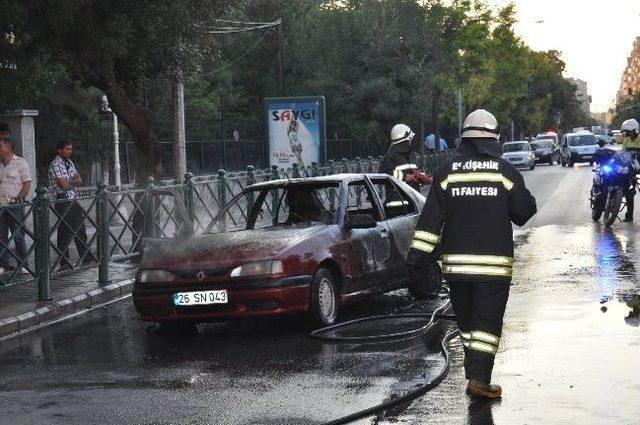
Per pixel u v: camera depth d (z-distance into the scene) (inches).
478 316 298.8
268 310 413.1
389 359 358.6
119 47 858.8
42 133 1668.3
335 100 2087.8
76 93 1795.0
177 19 885.8
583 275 558.6
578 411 278.2
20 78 802.2
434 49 2105.1
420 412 282.4
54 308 509.4
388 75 2075.5
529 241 759.7
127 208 630.5
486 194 300.4
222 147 1583.4
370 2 2119.8
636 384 306.7
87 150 1417.3
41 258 526.9
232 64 2691.9
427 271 505.4
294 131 1289.4
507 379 319.0
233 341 413.1
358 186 483.5
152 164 987.9
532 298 482.3
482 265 298.0
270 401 301.9
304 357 370.0
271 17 2785.4
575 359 344.2
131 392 323.3
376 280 470.3
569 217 976.3
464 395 300.4
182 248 441.7
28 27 785.6
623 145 887.7
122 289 589.6
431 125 2810.0
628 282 524.4
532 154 2536.9
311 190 480.4
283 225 480.7
